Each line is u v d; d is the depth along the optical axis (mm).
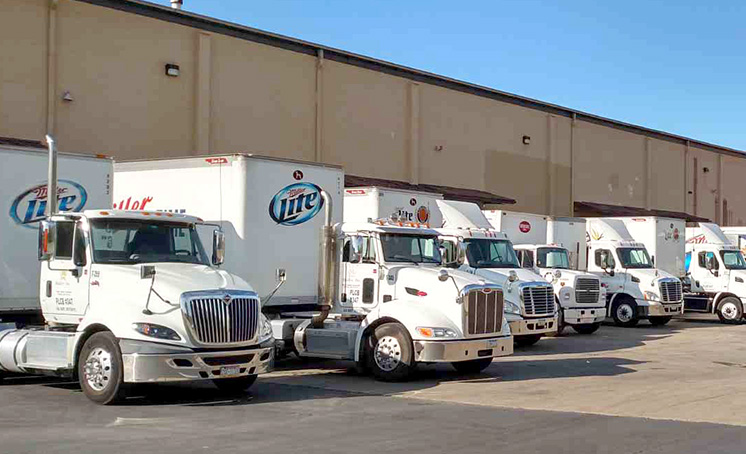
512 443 8562
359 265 14062
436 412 10453
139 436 8719
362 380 13555
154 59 24859
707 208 52219
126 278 10883
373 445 8383
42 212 13336
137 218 11641
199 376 10438
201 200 14648
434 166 34344
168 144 25156
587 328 23281
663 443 8625
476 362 14547
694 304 27891
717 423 9852
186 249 11961
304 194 15078
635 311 25281
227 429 9156
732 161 54844
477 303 13336
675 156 49531
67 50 22984
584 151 42656
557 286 22078
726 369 15281
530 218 24031
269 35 27750
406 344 13117
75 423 9445
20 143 21141
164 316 10453
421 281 13492
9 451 7957
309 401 11266
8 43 21828
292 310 15102
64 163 13586
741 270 27328
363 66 31344
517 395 12070
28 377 13258
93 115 23453
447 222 20000
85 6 23359
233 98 26812
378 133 31938
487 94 37031
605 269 25766
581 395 12086
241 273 14156
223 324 10680
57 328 11734
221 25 26438
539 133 39938
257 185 14359
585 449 8297
